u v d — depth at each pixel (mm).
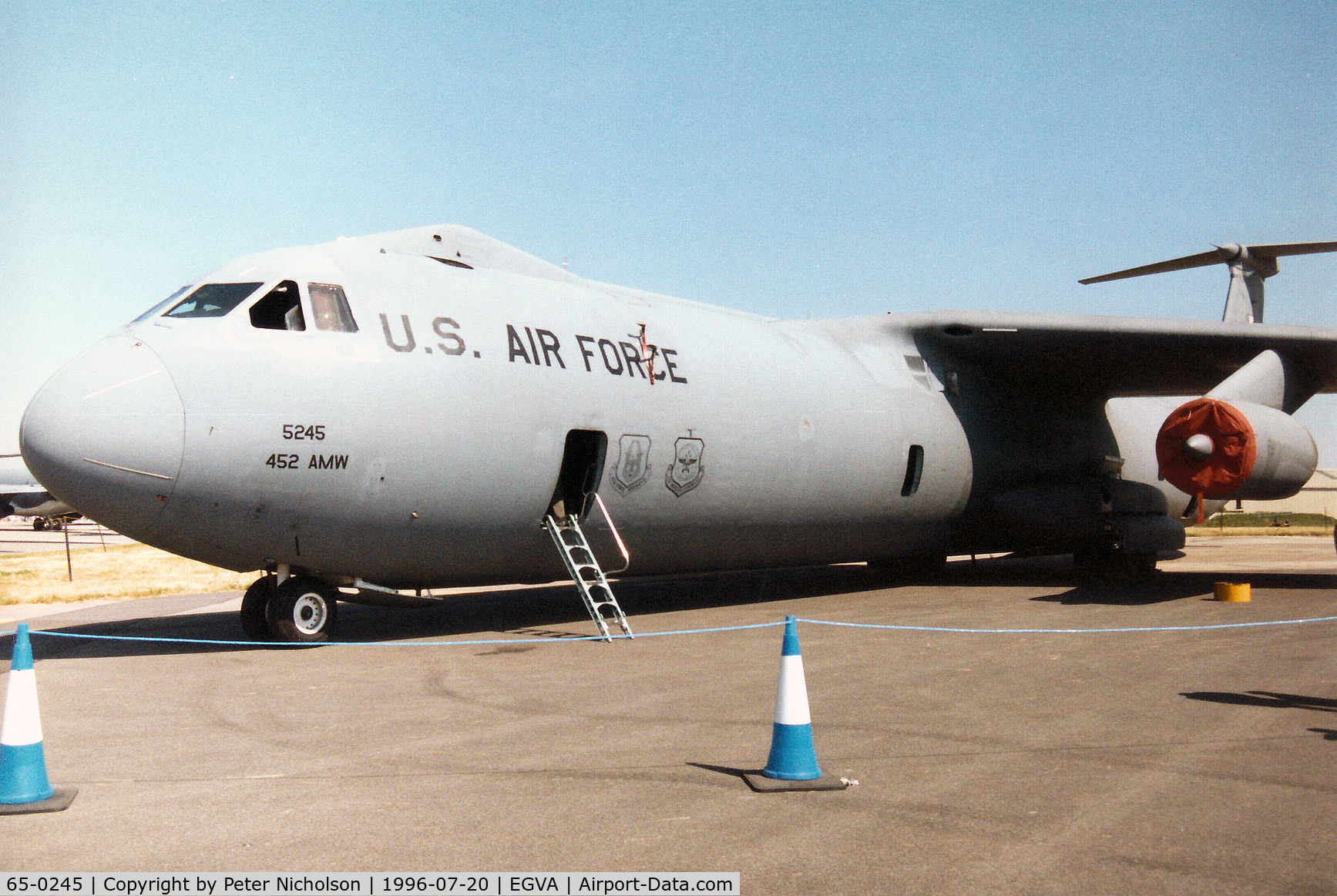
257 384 8641
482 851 3922
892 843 3973
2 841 4055
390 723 6129
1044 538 15570
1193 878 3609
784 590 15000
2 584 19062
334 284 9375
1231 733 5668
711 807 4430
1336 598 12812
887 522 14180
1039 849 3896
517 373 10000
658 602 13305
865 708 6398
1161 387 16281
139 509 8469
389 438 9117
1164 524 15555
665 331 11766
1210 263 18703
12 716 4527
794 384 12703
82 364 8602
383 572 9781
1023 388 16078
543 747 5508
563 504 10773
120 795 4656
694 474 11445
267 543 8938
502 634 10203
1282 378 13531
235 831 4152
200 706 6680
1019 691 6914
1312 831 4082
